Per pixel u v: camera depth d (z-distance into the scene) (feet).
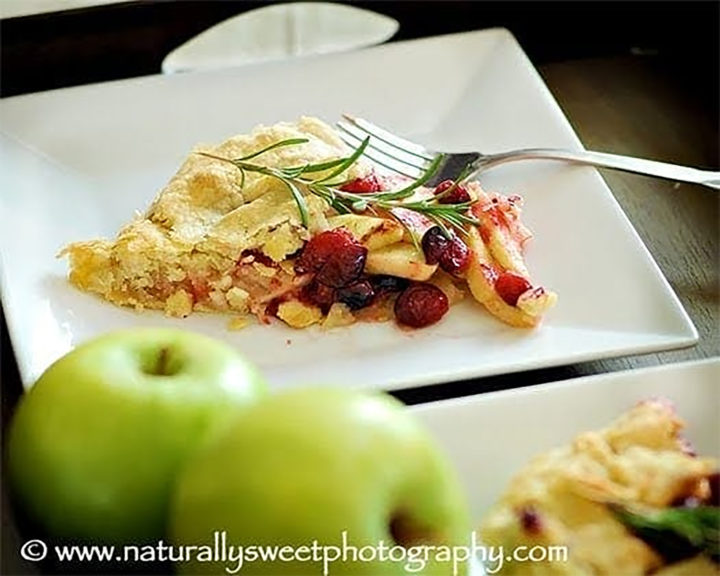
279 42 2.52
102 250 1.96
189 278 1.97
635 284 1.93
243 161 2.05
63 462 1.54
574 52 2.49
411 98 2.28
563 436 1.70
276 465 1.43
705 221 2.10
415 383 1.82
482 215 2.01
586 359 1.85
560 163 2.12
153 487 1.54
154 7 2.42
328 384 1.82
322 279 1.94
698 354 1.91
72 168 2.17
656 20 2.49
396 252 1.96
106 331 1.93
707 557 1.54
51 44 2.40
